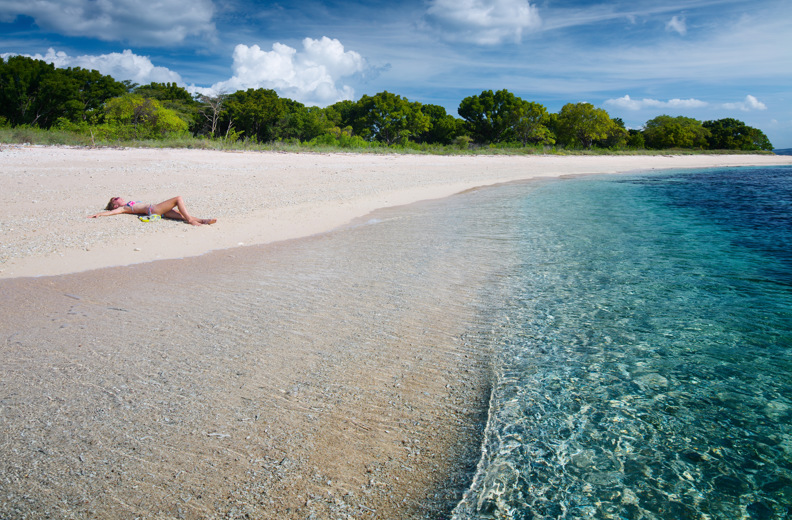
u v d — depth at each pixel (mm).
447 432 2777
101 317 4387
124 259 6430
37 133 20781
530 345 3930
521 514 2164
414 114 49625
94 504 2166
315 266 6238
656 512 2182
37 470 2367
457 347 3879
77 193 10367
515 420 2898
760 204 13898
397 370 3484
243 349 3758
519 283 5582
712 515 2166
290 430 2752
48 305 4688
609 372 3488
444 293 5191
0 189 10117
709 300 5062
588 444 2676
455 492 2303
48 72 29188
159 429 2721
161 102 35031
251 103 36344
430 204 12125
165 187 11797
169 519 2086
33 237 7145
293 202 11133
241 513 2135
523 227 9148
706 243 8055
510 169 24906
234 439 2654
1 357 3533
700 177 25281
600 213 11258
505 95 53719
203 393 3109
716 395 3191
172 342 3865
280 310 4625
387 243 7629
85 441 2600
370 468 2459
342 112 57656
